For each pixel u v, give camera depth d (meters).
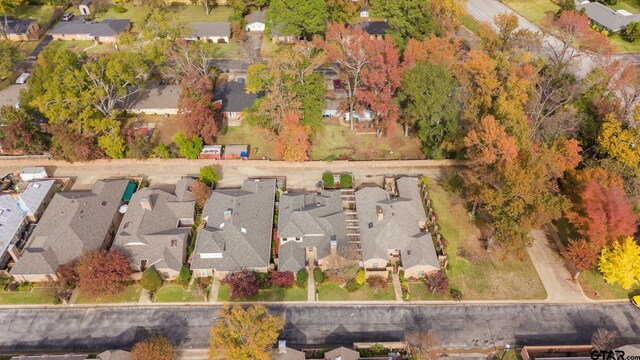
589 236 63.22
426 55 84.06
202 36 119.31
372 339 59.78
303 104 83.06
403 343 57.84
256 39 121.62
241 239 66.75
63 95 79.25
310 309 62.91
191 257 68.06
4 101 94.31
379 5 102.06
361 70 85.38
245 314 53.22
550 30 112.69
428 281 64.75
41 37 122.88
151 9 132.62
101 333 60.12
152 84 99.69
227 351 50.06
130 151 83.38
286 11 106.88
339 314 62.44
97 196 73.81
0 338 59.50
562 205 62.66
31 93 85.75
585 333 60.56
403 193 76.38
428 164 84.44
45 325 60.97
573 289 65.50
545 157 66.12
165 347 54.28
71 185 80.00
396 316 62.34
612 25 119.62
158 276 63.72
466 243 71.38
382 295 64.62
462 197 78.25
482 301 64.19
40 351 58.28
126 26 122.94
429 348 58.81
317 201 73.94
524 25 124.44
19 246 69.81
